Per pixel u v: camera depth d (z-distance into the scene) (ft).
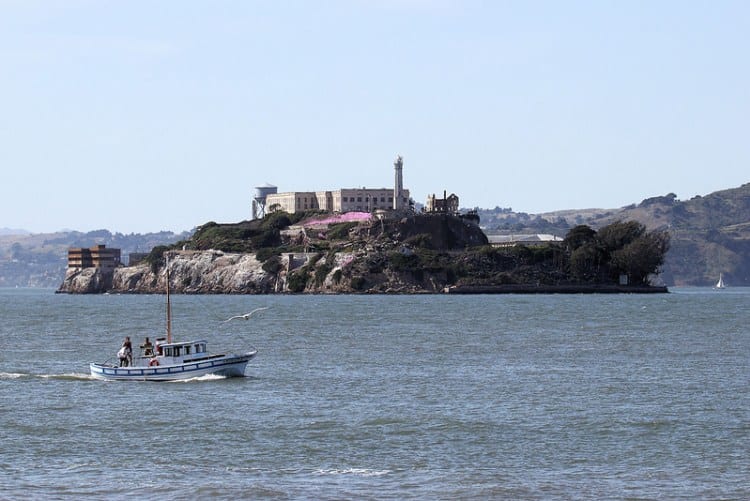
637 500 598.75
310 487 624.18
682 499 599.16
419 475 652.07
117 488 622.54
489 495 607.78
